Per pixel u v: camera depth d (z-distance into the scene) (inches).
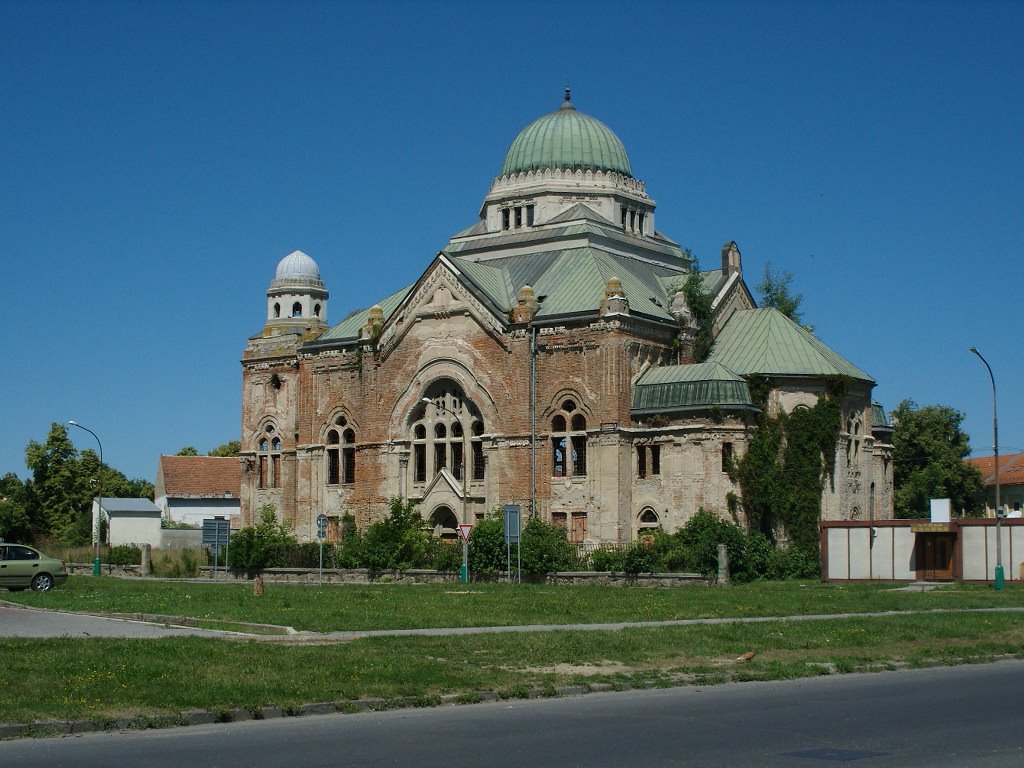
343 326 3932.1
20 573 2496.3
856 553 3021.7
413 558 3272.6
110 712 978.1
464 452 3558.1
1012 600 2228.1
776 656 1403.8
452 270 3575.3
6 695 1027.3
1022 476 5334.6
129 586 2711.6
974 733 941.2
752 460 3206.2
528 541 3034.0
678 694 1157.1
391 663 1246.9
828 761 832.3
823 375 3358.8
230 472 5703.7
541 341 3417.8
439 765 816.3
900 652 1461.6
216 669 1176.8
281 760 832.3
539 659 1314.0
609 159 3956.7
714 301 3582.7
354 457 3794.3
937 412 4822.8
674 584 2832.2
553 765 817.5
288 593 2388.0
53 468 5339.6
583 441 3353.8
